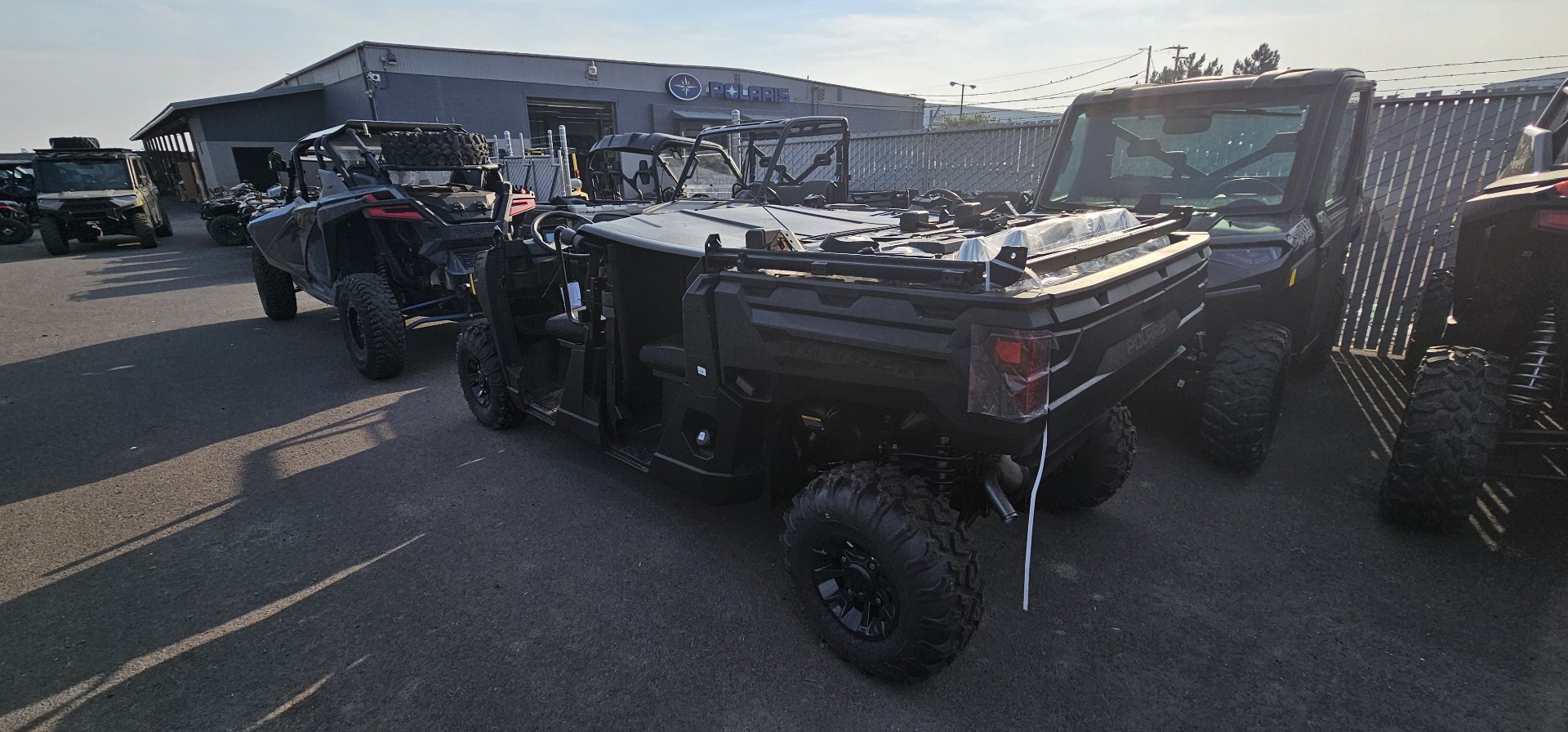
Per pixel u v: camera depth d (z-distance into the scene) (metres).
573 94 35.25
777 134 7.75
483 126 33.09
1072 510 3.40
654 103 37.66
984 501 2.73
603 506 3.71
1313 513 3.40
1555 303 2.83
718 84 39.16
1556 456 3.57
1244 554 3.11
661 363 2.95
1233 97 4.39
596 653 2.60
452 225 6.08
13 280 11.52
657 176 8.02
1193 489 3.68
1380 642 2.53
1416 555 3.02
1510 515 3.26
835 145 7.99
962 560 2.19
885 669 2.35
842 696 2.37
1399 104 5.52
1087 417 2.18
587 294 3.45
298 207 6.77
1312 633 2.59
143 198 16.20
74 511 3.75
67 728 2.28
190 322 8.26
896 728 2.23
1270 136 4.28
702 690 2.41
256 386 5.83
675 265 3.50
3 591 3.05
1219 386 3.62
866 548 2.29
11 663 2.59
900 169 10.20
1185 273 2.74
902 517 2.18
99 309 9.05
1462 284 3.09
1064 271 2.14
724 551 3.27
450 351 6.88
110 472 4.22
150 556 3.31
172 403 5.43
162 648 2.67
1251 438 3.60
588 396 3.57
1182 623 2.68
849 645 2.45
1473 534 3.14
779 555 3.23
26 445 4.64
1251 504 3.51
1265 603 2.77
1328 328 5.10
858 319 2.13
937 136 9.68
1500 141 5.18
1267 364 3.55
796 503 2.46
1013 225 2.82
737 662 2.54
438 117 31.77
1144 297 2.40
